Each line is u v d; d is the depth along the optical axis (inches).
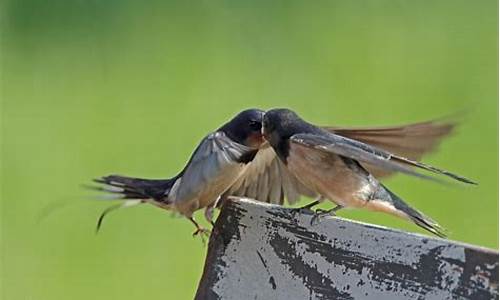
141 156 602.5
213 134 248.7
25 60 679.7
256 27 693.9
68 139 622.8
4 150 617.9
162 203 266.4
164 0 716.7
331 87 643.5
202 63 670.5
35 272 524.4
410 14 693.9
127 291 513.0
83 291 516.4
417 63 657.0
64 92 655.8
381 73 650.8
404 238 218.2
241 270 236.4
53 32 690.8
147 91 651.5
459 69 646.5
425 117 613.6
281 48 677.3
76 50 684.7
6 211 570.9
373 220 518.9
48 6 695.1
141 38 690.8
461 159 571.2
